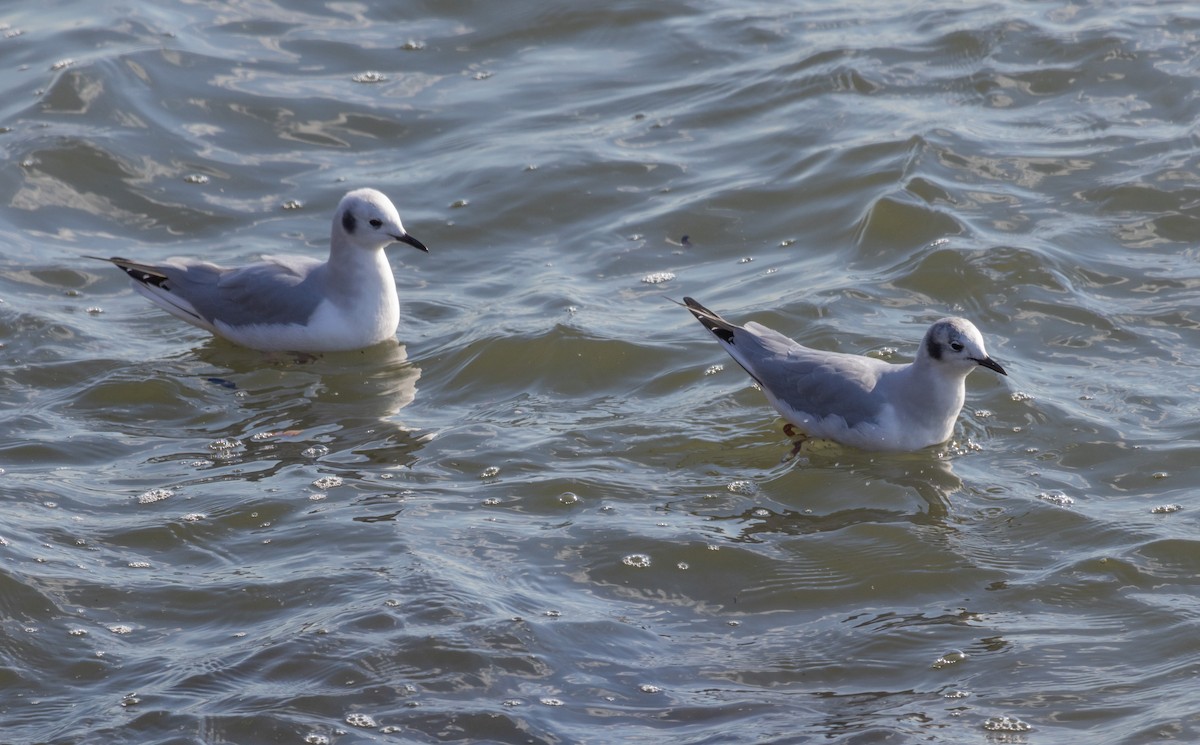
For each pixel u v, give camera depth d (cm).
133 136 2009
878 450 1385
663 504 1305
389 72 2175
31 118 2025
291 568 1204
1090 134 1888
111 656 1102
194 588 1180
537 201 1873
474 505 1301
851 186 1831
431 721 1020
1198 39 2052
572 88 2120
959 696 1041
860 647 1103
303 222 1867
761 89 2064
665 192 1872
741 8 2286
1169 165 1798
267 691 1051
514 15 2291
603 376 1530
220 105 2081
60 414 1480
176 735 1007
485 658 1083
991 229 1716
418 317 1683
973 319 1572
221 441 1434
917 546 1230
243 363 1605
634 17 2273
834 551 1228
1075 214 1734
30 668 1089
